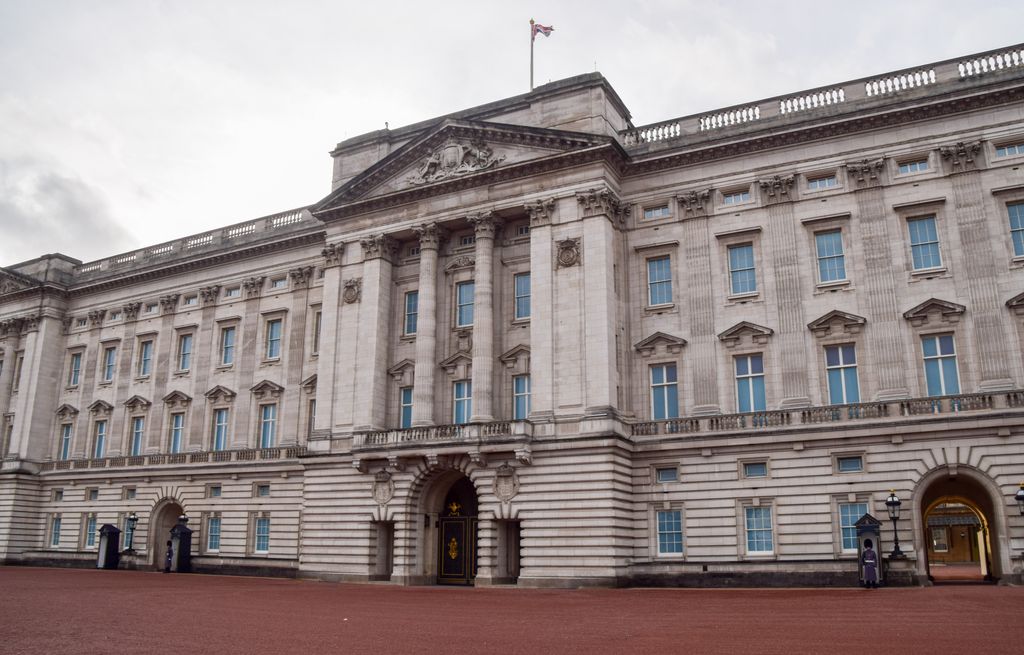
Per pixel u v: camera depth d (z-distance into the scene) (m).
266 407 57.09
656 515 41.31
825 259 41.22
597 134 43.53
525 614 24.27
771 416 39.75
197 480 57.72
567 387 41.97
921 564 35.69
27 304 69.88
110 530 58.62
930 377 38.03
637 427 42.34
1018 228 37.88
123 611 24.27
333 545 46.12
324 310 50.69
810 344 40.25
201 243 63.91
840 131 41.50
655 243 44.44
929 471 36.47
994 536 36.41
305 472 48.34
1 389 69.19
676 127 45.84
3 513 64.31
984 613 22.22
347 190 50.81
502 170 45.88
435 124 48.19
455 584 44.56
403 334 49.22
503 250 47.25
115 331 66.25
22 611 23.70
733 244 43.09
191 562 55.88
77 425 65.88
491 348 44.59
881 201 40.28
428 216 48.28
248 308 59.22
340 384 48.69
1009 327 36.81
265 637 18.22
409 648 16.44
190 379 60.69
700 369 42.09
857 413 38.19
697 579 39.31
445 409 46.44
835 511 37.78
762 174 43.03
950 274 38.34
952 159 39.22
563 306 43.09
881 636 17.72
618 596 32.78
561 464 40.81
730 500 39.78
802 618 21.98
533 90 47.50
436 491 45.66
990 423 35.59
